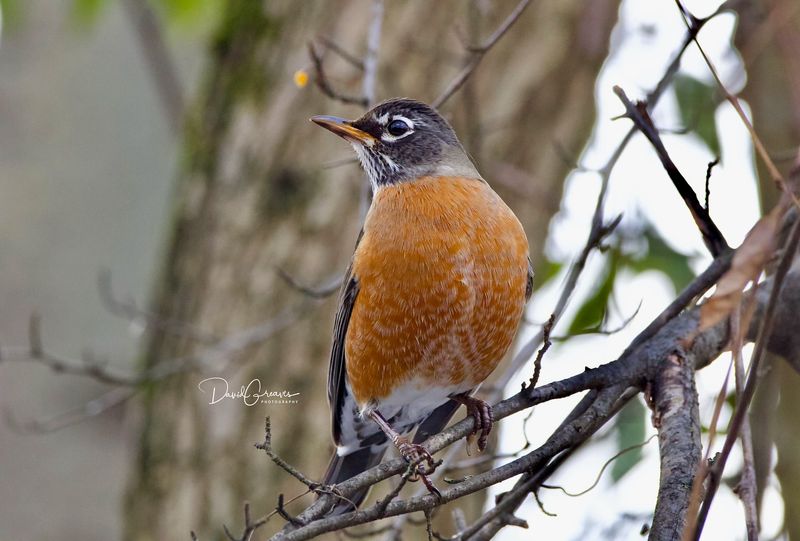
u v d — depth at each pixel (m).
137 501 11.47
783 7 8.77
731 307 5.85
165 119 14.84
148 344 11.95
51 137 14.50
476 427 7.71
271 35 11.84
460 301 8.24
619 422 10.21
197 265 11.73
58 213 14.21
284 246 11.38
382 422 8.50
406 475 6.54
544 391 7.11
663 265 11.24
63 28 14.73
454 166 8.95
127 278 14.18
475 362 8.51
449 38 11.25
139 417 11.76
